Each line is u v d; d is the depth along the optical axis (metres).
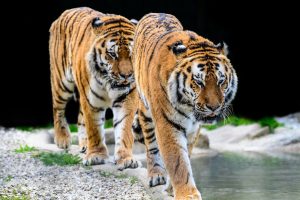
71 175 11.34
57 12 24.94
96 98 11.96
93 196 9.77
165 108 8.45
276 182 11.23
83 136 13.85
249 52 26.78
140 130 11.45
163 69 8.42
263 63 26.66
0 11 24.06
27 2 24.30
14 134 17.20
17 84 24.12
